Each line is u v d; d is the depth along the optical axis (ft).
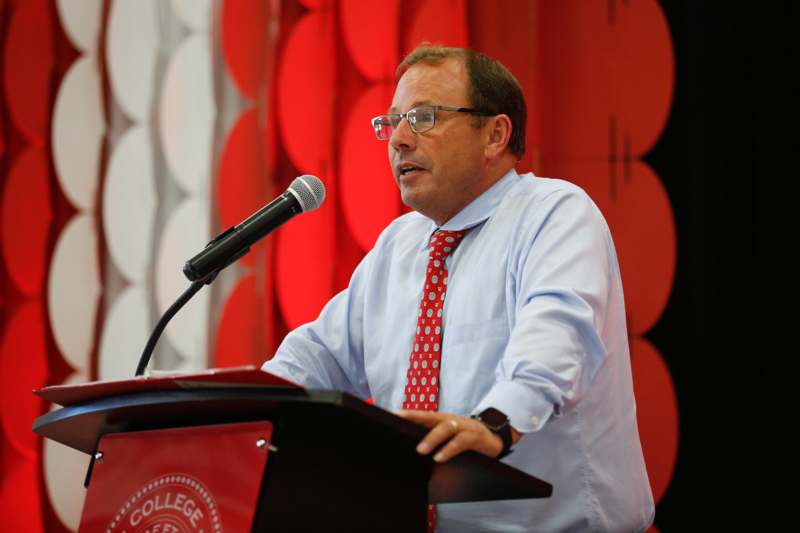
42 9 24.49
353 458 7.88
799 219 19.39
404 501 8.24
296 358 13.53
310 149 22.06
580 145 20.53
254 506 7.27
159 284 22.95
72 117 23.99
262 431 7.47
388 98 21.61
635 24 20.48
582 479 11.51
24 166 24.14
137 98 23.80
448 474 8.52
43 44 24.44
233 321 22.09
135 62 23.89
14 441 23.31
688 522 19.35
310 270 21.79
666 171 20.26
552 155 20.66
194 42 23.52
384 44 21.76
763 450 19.13
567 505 11.46
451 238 12.64
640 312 19.86
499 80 12.89
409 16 21.68
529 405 9.27
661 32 20.31
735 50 20.11
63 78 24.12
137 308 23.15
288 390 7.16
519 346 9.83
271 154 22.39
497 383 9.71
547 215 11.67
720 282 19.72
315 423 7.58
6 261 23.88
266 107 22.63
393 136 12.63
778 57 19.84
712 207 19.92
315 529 7.55
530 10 20.84
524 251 11.59
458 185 12.57
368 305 13.53
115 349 23.08
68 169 23.84
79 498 23.00
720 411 19.45
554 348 9.78
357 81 22.09
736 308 19.60
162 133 23.35
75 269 23.62
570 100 20.70
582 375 10.32
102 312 23.50
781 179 19.60
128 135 23.72
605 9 20.70
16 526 22.98
